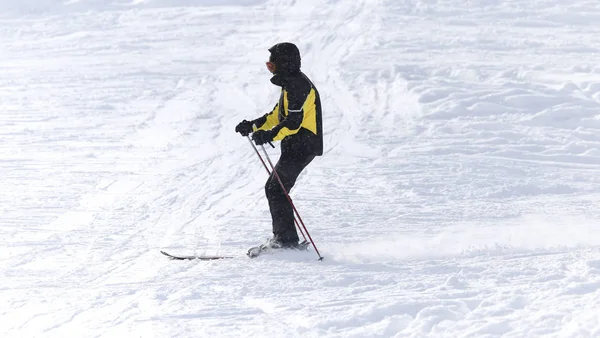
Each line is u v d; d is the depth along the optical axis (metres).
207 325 9.59
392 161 22.05
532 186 19.22
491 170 20.91
